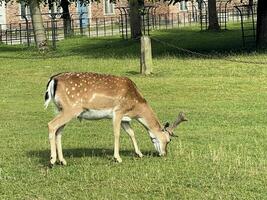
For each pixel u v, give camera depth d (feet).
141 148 35.19
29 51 98.12
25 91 59.93
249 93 55.31
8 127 43.14
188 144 35.86
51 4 124.47
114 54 88.07
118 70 70.69
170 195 26.43
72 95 30.40
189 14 169.89
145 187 27.43
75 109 30.50
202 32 124.16
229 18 173.58
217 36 112.16
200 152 33.73
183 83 60.90
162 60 75.92
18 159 33.04
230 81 60.95
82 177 29.17
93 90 30.63
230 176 28.86
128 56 84.02
